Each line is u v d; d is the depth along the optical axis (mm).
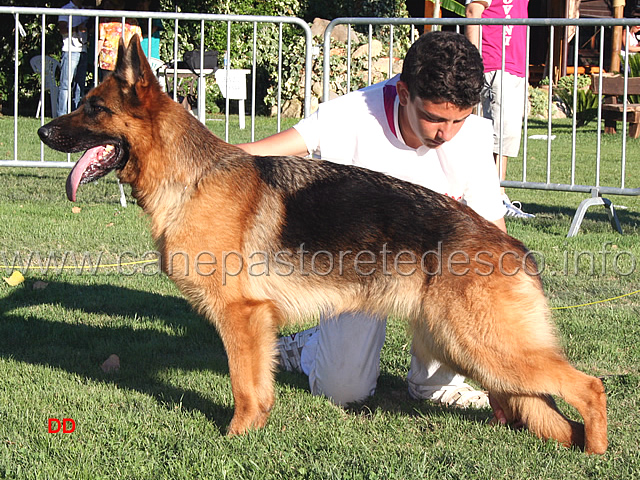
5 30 17312
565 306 5211
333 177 3375
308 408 3656
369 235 3227
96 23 7828
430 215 3188
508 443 3236
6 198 8164
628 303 5305
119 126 3395
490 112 8023
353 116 3650
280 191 3369
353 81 17391
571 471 2957
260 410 3324
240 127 14984
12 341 4395
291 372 4309
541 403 3250
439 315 3143
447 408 3766
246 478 2887
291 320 3430
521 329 3059
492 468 2953
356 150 3676
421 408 3756
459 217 3191
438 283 3131
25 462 2922
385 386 4098
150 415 3426
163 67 14992
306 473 2908
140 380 3918
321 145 3715
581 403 3074
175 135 3387
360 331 3623
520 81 8016
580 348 4367
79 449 3043
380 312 3350
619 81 16391
